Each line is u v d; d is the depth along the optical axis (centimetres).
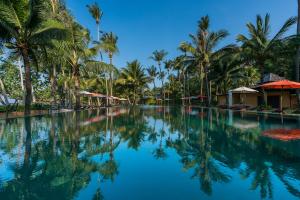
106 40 3622
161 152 575
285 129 864
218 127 998
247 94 2467
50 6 1792
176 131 926
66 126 1066
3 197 321
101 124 1180
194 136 796
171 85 6097
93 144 672
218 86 3872
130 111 2438
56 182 377
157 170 435
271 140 666
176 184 366
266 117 1333
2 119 1328
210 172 419
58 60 2108
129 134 861
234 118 1344
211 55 2862
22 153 559
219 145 635
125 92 5791
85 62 2377
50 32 1388
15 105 1575
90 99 3975
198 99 4509
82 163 482
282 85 1483
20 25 1342
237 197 317
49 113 1881
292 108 1479
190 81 5069
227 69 3095
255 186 351
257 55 2259
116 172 425
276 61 2423
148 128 1026
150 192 337
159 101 6241
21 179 388
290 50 2042
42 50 1642
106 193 333
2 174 412
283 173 402
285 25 1900
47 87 3272
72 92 2934
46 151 580
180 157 524
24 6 1360
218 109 2372
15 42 1423
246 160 482
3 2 1270
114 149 610
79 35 2150
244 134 788
